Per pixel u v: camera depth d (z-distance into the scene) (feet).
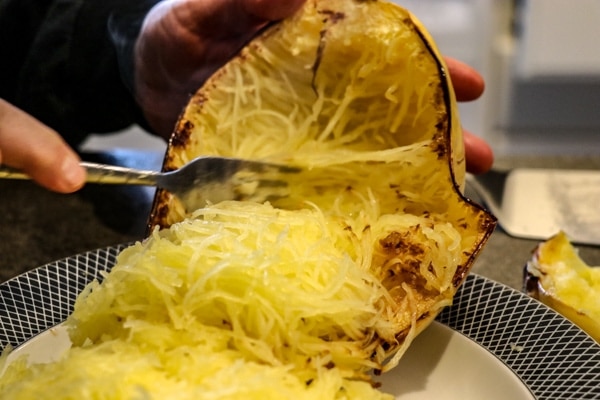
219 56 1.71
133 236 1.65
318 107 1.21
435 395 1.05
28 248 1.60
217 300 0.95
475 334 1.10
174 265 0.97
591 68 3.10
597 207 1.67
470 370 1.06
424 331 1.12
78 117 2.13
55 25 2.03
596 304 1.14
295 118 1.23
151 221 1.08
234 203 1.10
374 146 1.20
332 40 1.14
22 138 0.91
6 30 2.17
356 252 1.06
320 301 0.96
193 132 1.14
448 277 1.02
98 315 0.97
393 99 1.13
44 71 2.04
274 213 1.08
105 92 2.06
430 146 1.09
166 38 1.72
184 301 0.94
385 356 0.97
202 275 0.95
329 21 1.14
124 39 1.87
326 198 1.16
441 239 1.04
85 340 0.97
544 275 1.21
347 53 1.15
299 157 1.16
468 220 1.07
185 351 0.90
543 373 1.00
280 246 1.00
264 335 0.94
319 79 1.19
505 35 3.24
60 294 1.19
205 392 0.84
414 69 1.10
